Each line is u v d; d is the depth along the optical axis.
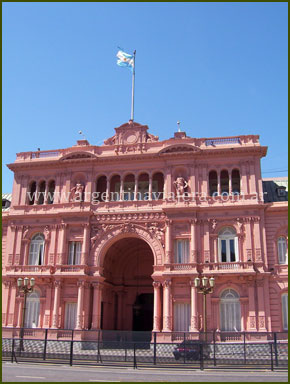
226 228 52.00
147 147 57.00
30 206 57.72
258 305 47.66
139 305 61.53
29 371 28.39
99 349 33.44
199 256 50.81
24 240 56.31
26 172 59.62
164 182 55.12
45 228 56.31
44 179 59.09
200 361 30.58
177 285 50.34
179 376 27.02
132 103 59.84
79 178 58.38
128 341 35.34
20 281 42.06
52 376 26.14
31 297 54.00
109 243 54.16
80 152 57.53
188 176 54.28
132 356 32.88
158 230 52.97
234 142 54.88
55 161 58.03
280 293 48.44
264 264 49.22
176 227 52.47
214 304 48.66
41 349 34.66
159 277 50.78
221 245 51.53
